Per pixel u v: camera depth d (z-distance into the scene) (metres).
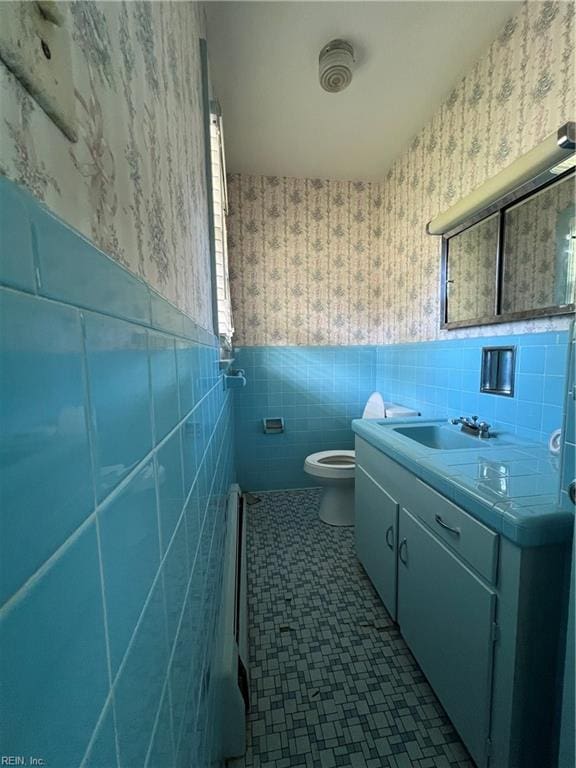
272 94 1.70
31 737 0.17
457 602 0.88
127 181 0.39
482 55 1.46
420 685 1.13
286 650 1.27
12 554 0.16
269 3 1.27
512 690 0.71
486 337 1.47
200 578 0.72
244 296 2.53
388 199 2.44
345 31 1.38
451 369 1.71
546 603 0.69
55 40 0.23
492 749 0.77
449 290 1.70
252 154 2.21
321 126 1.95
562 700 0.66
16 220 0.18
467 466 0.97
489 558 0.76
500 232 1.36
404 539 1.18
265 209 2.50
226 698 0.93
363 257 2.62
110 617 0.27
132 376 0.34
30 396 0.18
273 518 2.27
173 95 0.66
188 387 0.66
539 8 1.18
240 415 2.62
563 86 1.11
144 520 0.36
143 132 0.45
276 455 2.68
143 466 0.37
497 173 1.34
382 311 2.58
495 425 1.42
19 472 0.17
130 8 0.41
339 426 2.71
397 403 2.33
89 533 0.24
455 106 1.65
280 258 2.54
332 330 2.65
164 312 0.50
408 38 1.41
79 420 0.23
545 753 0.73
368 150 2.17
